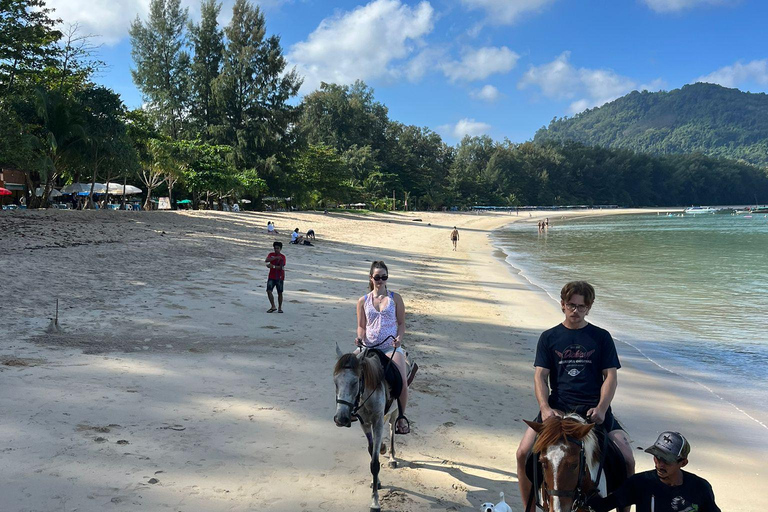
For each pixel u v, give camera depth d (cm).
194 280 1906
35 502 529
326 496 589
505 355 1256
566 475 371
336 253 3350
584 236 6831
